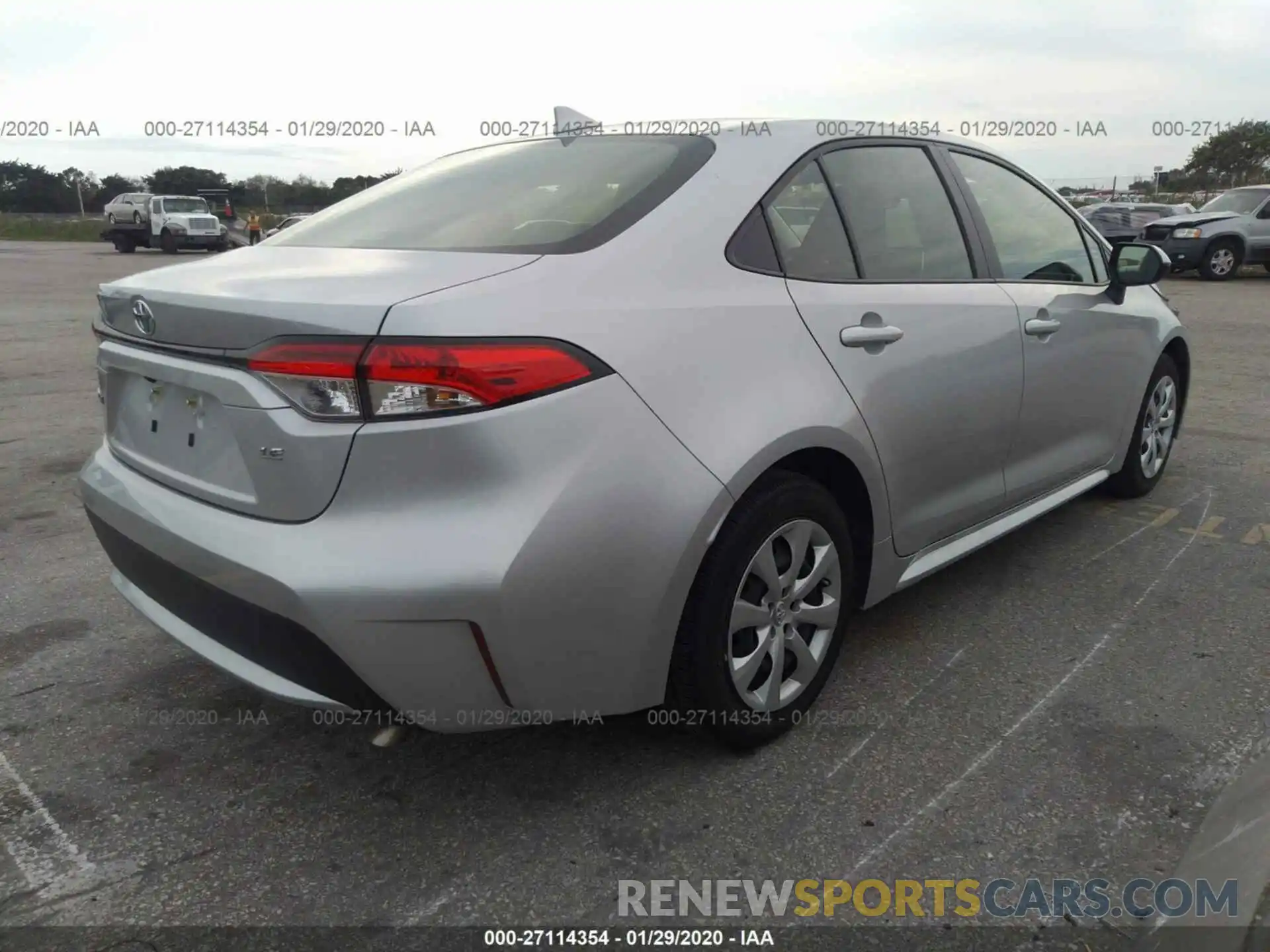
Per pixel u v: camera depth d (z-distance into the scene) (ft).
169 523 7.13
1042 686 9.42
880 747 8.41
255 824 7.52
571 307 6.69
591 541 6.48
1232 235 53.83
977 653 10.11
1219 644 10.27
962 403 9.75
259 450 6.45
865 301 8.71
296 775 8.15
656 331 7.01
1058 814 7.48
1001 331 10.26
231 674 7.06
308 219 9.66
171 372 7.13
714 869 6.97
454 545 6.14
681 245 7.57
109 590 11.91
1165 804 7.58
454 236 7.91
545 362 6.36
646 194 7.87
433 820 7.55
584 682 6.83
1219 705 9.03
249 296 6.57
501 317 6.35
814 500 8.11
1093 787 7.80
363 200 9.69
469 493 6.21
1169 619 10.88
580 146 9.25
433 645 6.28
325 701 6.66
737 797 7.75
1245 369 26.37
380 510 6.23
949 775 7.98
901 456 9.02
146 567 7.69
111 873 6.98
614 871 6.97
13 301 46.80
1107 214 70.64
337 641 6.25
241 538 6.57
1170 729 8.64
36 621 11.02
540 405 6.31
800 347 7.95
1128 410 13.57
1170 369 14.83
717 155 8.38
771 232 8.23
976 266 10.44
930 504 9.73
